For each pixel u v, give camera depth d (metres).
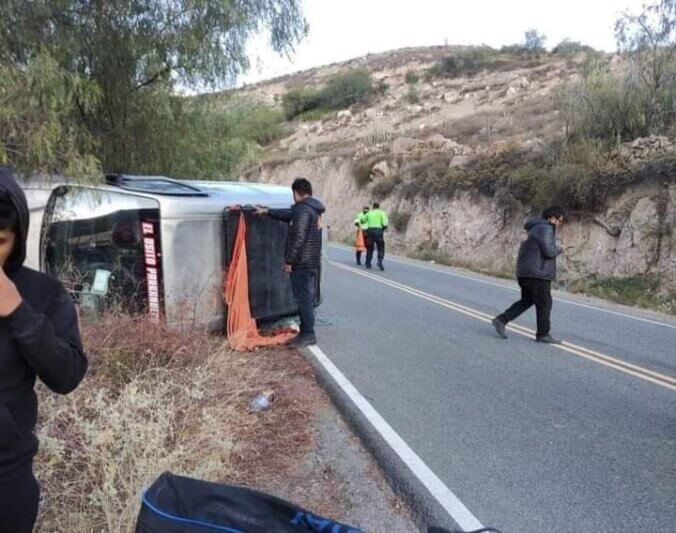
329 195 37.09
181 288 6.21
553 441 4.73
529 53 65.06
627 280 14.48
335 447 4.55
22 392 1.89
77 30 6.61
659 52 16.73
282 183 42.22
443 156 27.88
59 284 2.09
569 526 3.49
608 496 3.85
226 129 11.36
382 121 50.81
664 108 16.59
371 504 3.73
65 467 3.33
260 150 12.12
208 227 6.53
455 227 22.94
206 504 2.19
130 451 3.28
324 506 3.65
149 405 3.94
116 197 6.03
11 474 1.82
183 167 10.05
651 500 3.81
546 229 8.09
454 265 21.08
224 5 7.68
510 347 7.93
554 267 8.21
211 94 9.98
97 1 6.73
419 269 18.75
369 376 6.34
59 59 6.23
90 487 3.22
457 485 3.96
